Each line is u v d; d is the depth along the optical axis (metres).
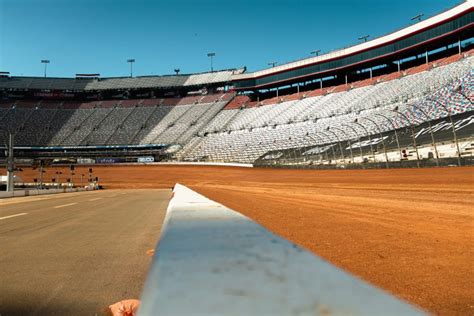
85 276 4.79
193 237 1.13
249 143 82.12
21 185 67.19
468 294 3.65
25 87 113.12
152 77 119.88
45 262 5.59
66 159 96.50
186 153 90.12
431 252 5.55
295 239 6.84
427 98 57.66
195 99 112.81
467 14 65.19
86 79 119.94
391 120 58.47
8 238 7.91
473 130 40.50
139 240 7.65
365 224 8.74
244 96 109.56
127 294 4.04
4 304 3.71
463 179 25.05
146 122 104.50
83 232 8.84
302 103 88.12
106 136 99.88
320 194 22.14
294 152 65.31
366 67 88.38
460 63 63.94
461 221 8.80
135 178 78.38
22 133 99.00
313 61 93.31
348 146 58.91
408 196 17.16
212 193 27.11
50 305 3.68
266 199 19.23
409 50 76.81
